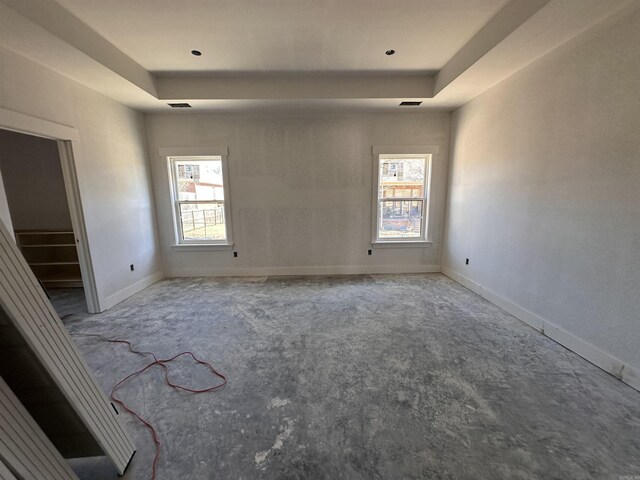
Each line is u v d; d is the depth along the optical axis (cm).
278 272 455
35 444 97
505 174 304
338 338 253
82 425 118
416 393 182
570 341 230
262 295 363
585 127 213
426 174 442
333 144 425
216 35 249
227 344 246
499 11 220
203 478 129
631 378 186
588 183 212
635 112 180
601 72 200
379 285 399
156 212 432
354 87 347
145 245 403
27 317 93
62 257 411
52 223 401
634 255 183
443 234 447
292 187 435
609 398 175
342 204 441
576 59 218
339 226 446
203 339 254
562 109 232
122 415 167
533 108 262
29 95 239
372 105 380
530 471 130
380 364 214
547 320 254
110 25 232
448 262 435
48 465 100
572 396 178
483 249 346
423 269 458
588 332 215
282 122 419
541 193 257
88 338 258
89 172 304
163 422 162
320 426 157
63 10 210
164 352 234
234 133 419
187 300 348
